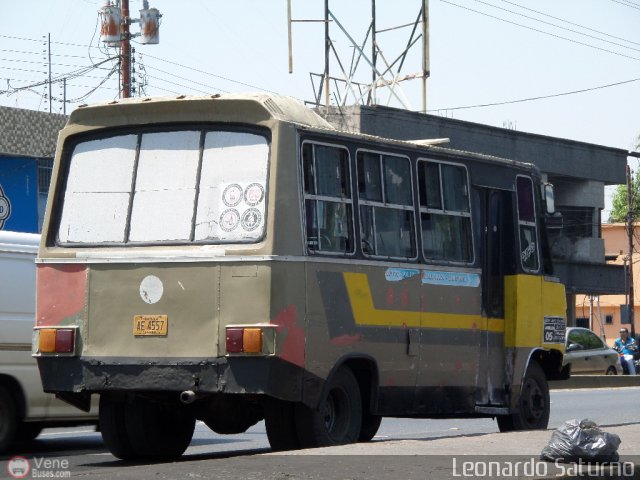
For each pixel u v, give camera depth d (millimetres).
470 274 17891
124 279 14891
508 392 18875
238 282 14258
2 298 16984
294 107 15219
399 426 23750
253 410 16125
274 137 14445
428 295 16938
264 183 14445
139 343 14719
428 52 46281
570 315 59344
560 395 35688
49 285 15352
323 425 14969
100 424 16234
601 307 96500
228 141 14789
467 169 18156
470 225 18078
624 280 60281
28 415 17219
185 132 15055
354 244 15516
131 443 16156
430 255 17078
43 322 15352
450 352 17438
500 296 18984
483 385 18297
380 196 16156
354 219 15562
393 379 16250
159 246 14836
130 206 15180
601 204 59688
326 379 14914
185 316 14492
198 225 14719
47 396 17469
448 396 17453
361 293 15562
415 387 16719
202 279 14438
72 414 17906
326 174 15164
